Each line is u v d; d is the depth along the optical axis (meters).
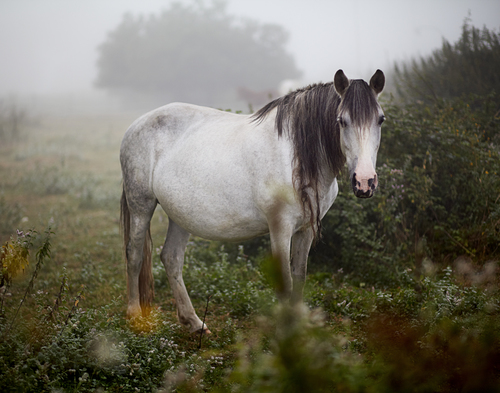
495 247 4.29
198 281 4.49
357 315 3.39
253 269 4.70
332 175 2.99
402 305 3.43
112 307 4.02
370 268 4.50
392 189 4.74
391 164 4.95
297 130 2.89
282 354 1.38
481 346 1.76
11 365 2.47
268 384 1.37
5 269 2.82
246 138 3.10
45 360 2.49
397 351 1.66
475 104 6.60
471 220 4.70
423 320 2.84
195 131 3.51
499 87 6.82
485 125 5.51
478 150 4.86
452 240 4.51
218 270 4.62
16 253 2.86
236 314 3.84
